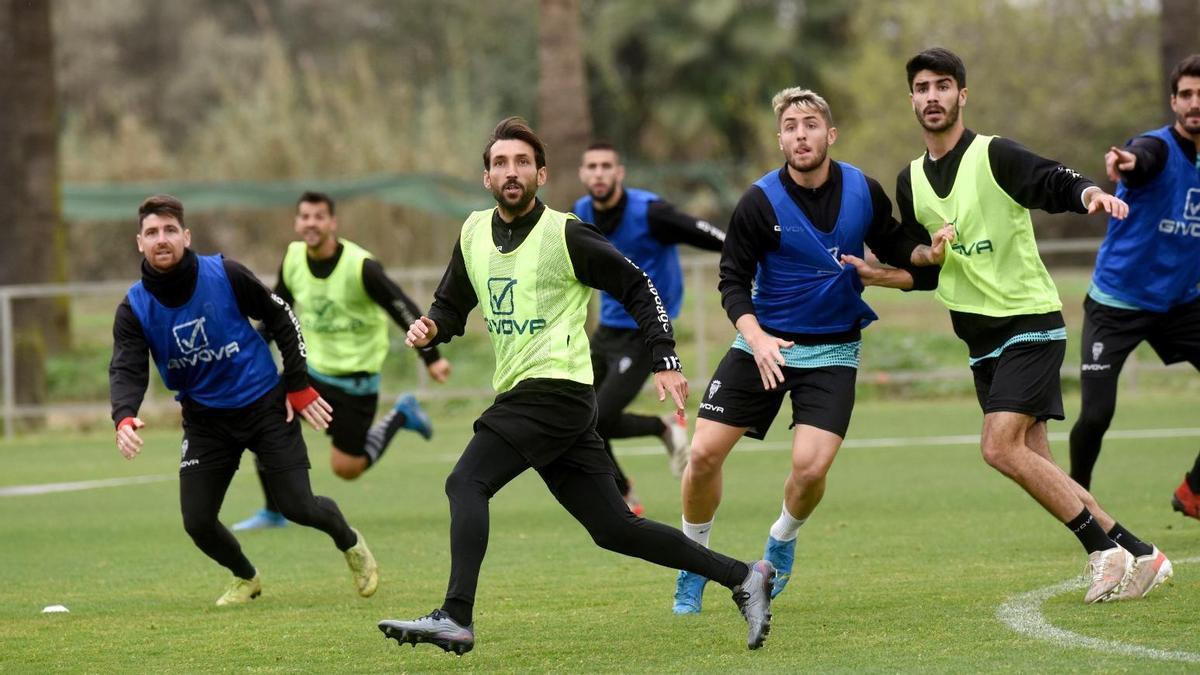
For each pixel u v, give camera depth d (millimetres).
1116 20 75438
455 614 14273
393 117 77500
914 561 21000
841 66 107688
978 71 76062
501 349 15312
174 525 28281
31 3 53750
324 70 123750
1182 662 13828
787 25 112500
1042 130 74938
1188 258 21359
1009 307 17297
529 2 121812
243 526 27750
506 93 117500
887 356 50625
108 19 122125
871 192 17141
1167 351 22094
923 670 13891
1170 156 21000
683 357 51875
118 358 18453
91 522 28906
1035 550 21547
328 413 19469
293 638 16953
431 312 16000
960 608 17016
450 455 39906
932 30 77688
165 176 76375
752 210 16938
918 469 33125
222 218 76250
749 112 106562
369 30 129125
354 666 15266
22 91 54031
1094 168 75312
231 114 79125
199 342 18828
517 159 15016
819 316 17062
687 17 110438
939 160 17547
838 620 16656
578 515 15258
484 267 15266
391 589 20453
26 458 42094
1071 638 15062
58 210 54656
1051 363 17188
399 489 33156
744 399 17250
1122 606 16672
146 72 123562
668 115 110188
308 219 26422
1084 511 17016
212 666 15477
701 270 48625
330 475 36062
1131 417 41906
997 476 31438
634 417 27828
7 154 54562
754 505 28406
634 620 17250
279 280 27328
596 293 54125
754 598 15047
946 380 49781
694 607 17531
